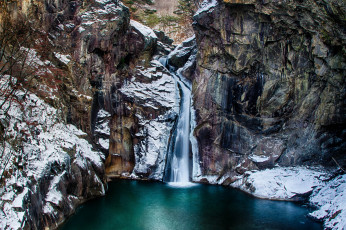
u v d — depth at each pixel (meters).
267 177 14.55
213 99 16.81
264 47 15.26
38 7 16.05
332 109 14.77
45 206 9.88
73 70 16.23
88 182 13.20
